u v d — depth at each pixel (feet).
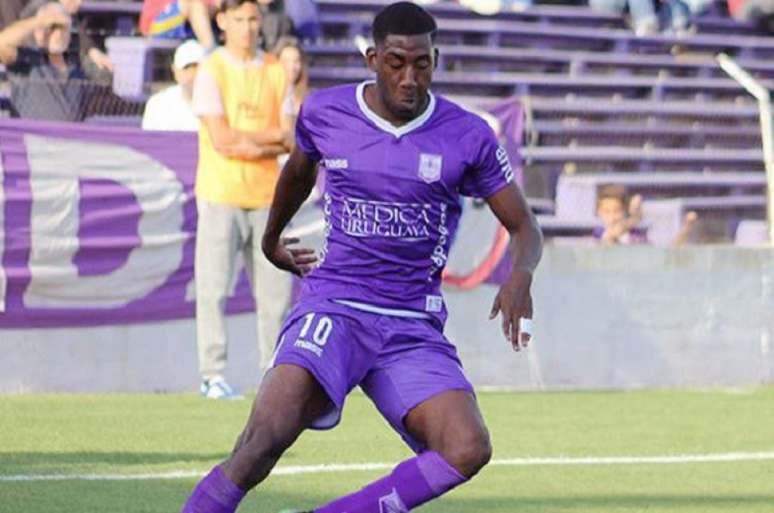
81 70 116.37
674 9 181.57
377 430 85.92
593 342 117.19
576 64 169.37
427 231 45.98
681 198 148.87
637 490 68.39
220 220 97.09
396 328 45.98
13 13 122.01
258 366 106.32
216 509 43.75
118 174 102.06
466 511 61.67
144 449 75.87
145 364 103.35
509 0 173.58
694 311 120.37
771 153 130.41
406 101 44.80
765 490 69.21
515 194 46.37
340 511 44.45
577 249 116.37
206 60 96.63
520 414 96.89
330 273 46.50
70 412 89.76
